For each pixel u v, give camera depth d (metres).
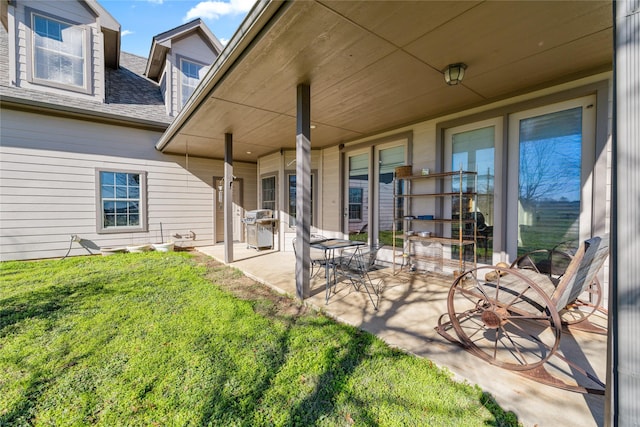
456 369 2.08
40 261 5.75
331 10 2.14
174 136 6.02
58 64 6.31
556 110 3.40
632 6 1.12
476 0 2.02
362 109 4.32
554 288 2.57
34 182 5.91
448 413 1.68
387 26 2.34
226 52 2.96
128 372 2.11
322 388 1.92
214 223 8.43
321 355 2.29
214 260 6.27
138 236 7.20
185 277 4.64
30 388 1.95
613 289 1.20
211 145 6.87
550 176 3.47
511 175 3.78
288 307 3.40
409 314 3.09
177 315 3.11
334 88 3.57
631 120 1.14
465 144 4.29
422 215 4.78
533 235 3.61
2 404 1.80
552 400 1.77
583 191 3.22
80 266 5.39
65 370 2.15
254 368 2.14
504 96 3.76
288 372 2.09
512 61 2.92
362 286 4.09
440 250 4.64
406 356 2.27
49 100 5.93
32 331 2.74
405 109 4.34
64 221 6.23
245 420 1.67
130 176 7.10
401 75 3.22
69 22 6.41
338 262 4.07
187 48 8.07
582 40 2.54
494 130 3.96
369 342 2.49
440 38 2.51
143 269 5.18
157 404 1.80
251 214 7.60
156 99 8.11
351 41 2.55
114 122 6.76
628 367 1.15
